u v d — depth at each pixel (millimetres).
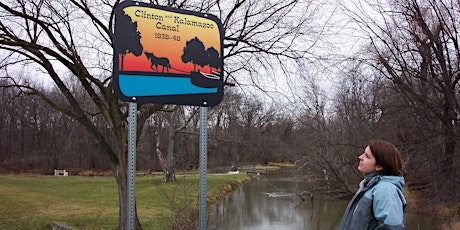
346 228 2641
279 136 49406
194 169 34531
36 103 38781
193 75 3520
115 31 3322
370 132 15484
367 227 2512
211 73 3586
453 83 11891
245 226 15023
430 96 12625
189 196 13203
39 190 21312
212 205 19500
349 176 18344
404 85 12102
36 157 40000
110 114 8438
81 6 7984
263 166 49438
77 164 40000
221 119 33688
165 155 38469
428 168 13438
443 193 13086
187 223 8219
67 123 38625
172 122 25281
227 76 9016
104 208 14617
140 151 38125
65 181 27625
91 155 39875
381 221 2432
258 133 47750
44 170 39188
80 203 16266
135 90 3334
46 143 40531
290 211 18438
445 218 12664
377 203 2477
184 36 3529
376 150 2672
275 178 35625
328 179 20391
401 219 2420
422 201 14586
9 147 39875
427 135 12852
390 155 2631
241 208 19156
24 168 39312
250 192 25266
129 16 3377
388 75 12930
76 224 11281
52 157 39906
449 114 12203
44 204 15711
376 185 2568
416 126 12984
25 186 23359
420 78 12031
